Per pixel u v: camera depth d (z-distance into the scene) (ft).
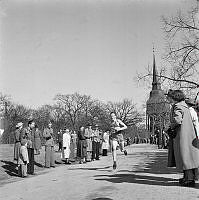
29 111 271.69
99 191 25.48
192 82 94.12
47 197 25.14
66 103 282.15
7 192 29.96
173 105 26.30
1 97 221.25
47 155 59.62
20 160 45.93
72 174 42.04
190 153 25.16
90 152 72.38
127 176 34.78
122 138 43.52
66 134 69.51
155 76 98.94
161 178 31.86
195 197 21.38
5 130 142.82
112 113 43.29
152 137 286.87
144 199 21.38
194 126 26.73
